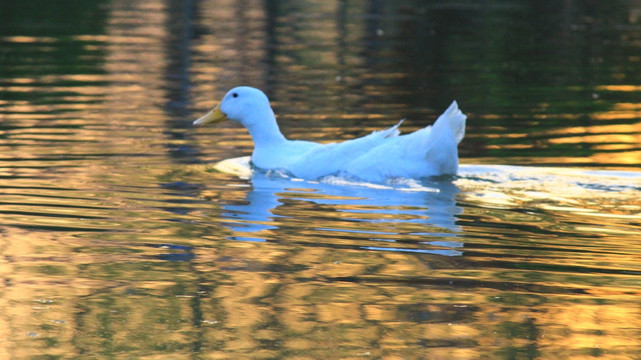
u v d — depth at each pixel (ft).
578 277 30.94
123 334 26.55
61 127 57.62
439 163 44.70
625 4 142.61
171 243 34.60
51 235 35.37
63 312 28.09
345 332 26.61
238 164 48.93
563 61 90.12
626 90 73.46
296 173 46.42
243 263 32.40
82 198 40.88
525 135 56.59
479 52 96.48
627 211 39.04
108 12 129.08
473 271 31.50
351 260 32.68
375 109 66.18
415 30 114.01
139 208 39.40
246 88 49.96
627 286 30.12
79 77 78.59
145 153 50.96
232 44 101.76
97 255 33.14
